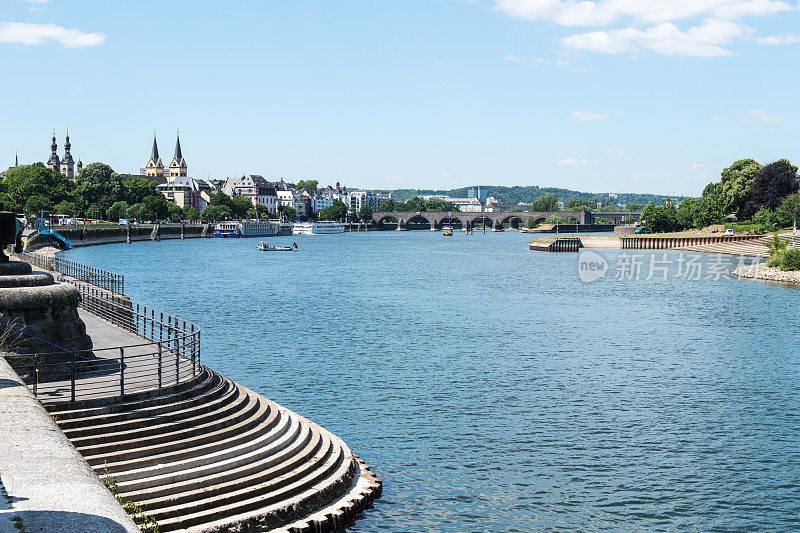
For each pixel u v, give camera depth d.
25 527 12.57
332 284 127.81
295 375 54.56
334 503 27.84
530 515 30.75
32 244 157.25
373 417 44.03
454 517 30.16
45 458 16.03
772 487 34.03
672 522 30.44
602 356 63.38
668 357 63.06
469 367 58.28
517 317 88.00
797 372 57.06
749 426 43.03
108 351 38.09
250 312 89.38
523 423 43.28
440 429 41.88
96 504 13.77
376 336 72.75
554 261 194.75
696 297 110.62
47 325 30.88
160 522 22.67
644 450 38.81
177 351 30.00
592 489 33.66
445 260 198.62
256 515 24.28
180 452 25.55
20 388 21.80
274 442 28.59
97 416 26.00
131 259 177.75
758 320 86.00
